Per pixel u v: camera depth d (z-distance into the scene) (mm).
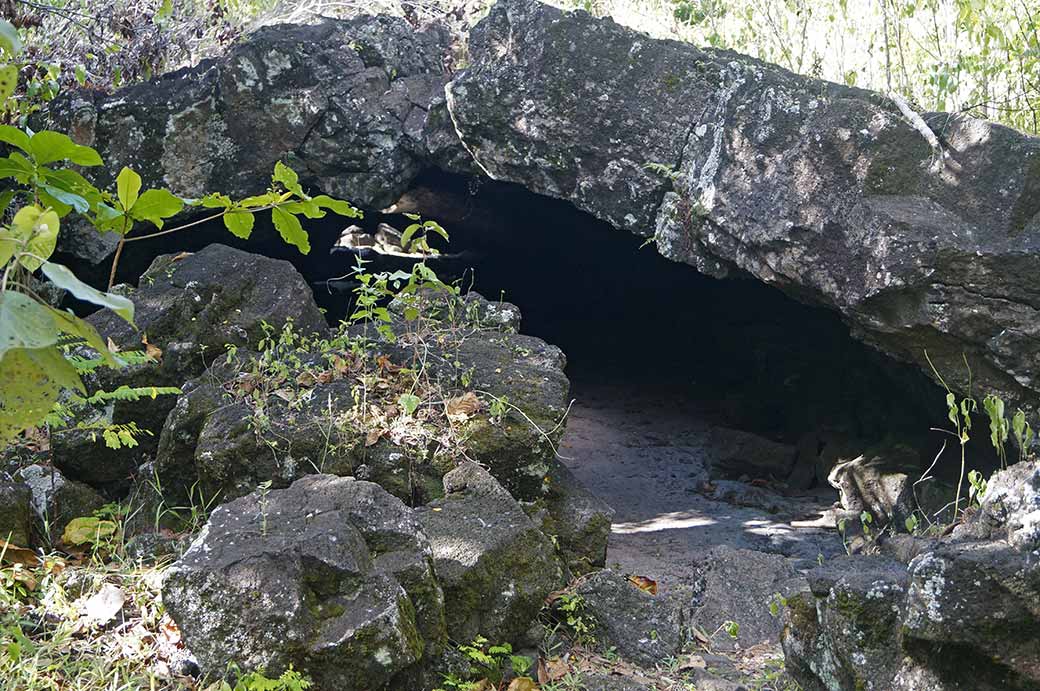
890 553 3723
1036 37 5738
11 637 3244
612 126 6117
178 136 6961
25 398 910
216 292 4977
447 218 12180
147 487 4469
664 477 8641
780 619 4535
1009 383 5180
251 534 3312
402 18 7789
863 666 3053
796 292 5676
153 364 4656
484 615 3633
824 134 5387
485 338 5062
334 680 3031
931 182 5227
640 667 4004
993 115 5871
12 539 3871
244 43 6879
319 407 4402
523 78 6219
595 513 4648
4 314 832
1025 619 2889
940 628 2906
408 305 4949
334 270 13906
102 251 7168
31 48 6742
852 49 6625
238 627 3045
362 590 3145
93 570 3773
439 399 4516
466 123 6438
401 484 4219
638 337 13164
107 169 6949
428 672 3316
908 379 6930
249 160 7008
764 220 5559
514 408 4480
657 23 7746
